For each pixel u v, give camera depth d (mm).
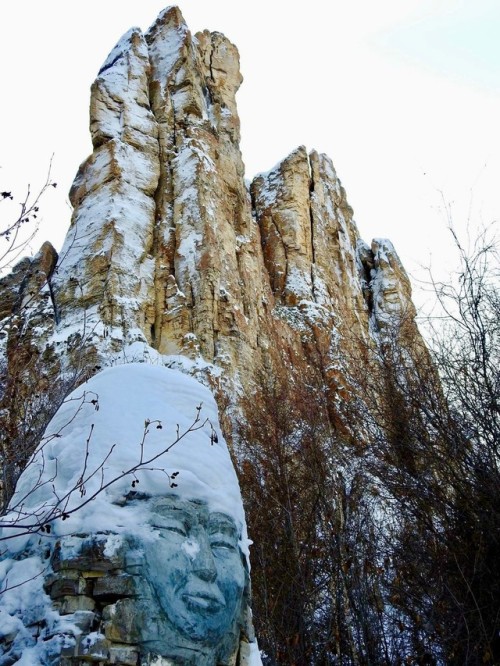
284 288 32531
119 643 5355
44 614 5492
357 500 14148
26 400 13273
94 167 28625
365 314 36000
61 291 24828
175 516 5863
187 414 6824
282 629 12398
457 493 11586
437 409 12555
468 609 10789
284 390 18562
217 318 25219
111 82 31125
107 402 6605
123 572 5547
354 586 12664
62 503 5855
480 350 12109
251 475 15797
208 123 32438
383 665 11812
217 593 5770
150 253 26953
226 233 28781
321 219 36781
